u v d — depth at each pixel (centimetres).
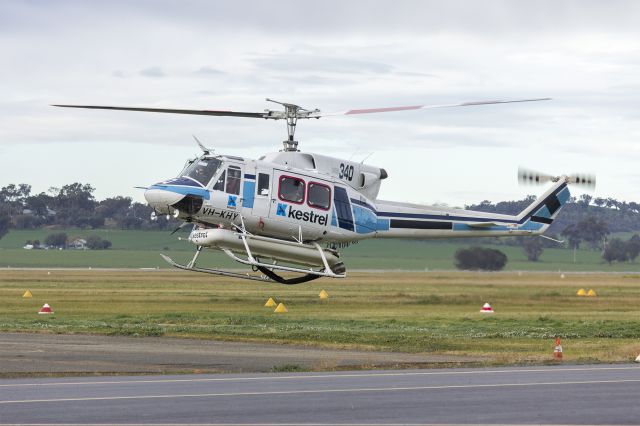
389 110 6838
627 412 3158
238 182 6994
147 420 2989
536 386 3731
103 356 5019
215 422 2964
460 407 3241
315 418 3038
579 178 8725
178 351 5341
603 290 15288
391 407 3234
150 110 6700
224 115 6938
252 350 5447
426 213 8100
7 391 3578
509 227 8538
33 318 7900
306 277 7594
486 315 8919
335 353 5322
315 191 7281
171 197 6850
